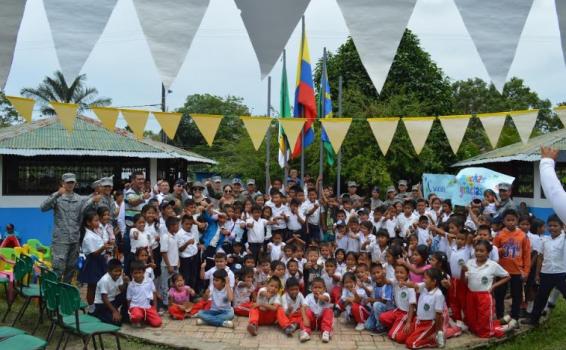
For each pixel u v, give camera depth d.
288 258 7.07
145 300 5.82
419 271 5.80
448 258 6.52
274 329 5.86
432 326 5.23
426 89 20.92
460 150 21.14
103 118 4.69
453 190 11.40
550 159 2.25
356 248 7.61
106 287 5.62
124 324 5.82
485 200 7.99
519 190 14.37
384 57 1.73
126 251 6.50
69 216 6.12
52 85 21.36
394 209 8.03
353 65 21.06
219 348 5.08
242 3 1.82
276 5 1.82
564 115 4.52
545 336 5.63
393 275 5.95
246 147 23.16
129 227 7.31
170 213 6.89
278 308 5.86
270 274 6.61
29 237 11.57
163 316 6.26
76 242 6.18
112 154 11.88
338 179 11.89
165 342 5.21
